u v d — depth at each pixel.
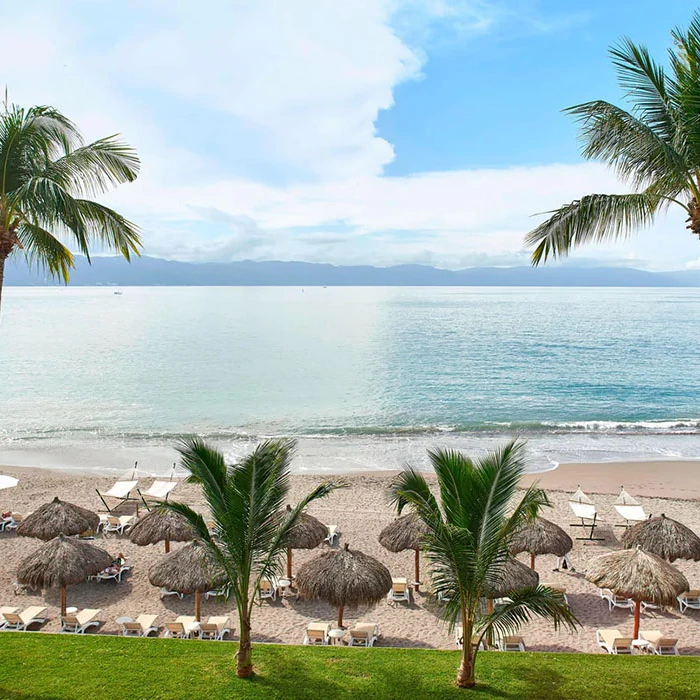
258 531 9.41
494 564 8.95
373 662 10.49
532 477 26.33
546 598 8.85
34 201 10.34
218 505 9.23
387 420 37.94
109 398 44.22
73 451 30.38
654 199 10.61
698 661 10.70
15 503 22.33
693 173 10.20
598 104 10.18
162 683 9.45
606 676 10.05
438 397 44.97
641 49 9.86
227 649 10.90
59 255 14.45
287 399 44.19
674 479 26.19
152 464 28.12
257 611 14.87
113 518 19.91
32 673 9.63
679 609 15.10
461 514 8.72
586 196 10.65
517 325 105.00
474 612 9.36
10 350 70.62
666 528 16.53
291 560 16.84
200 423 36.88
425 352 69.31
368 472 26.91
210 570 13.84
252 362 61.91
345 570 13.42
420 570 17.30
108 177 12.59
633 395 45.78
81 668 9.86
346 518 20.98
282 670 10.06
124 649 10.70
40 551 14.70
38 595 15.53
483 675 10.04
